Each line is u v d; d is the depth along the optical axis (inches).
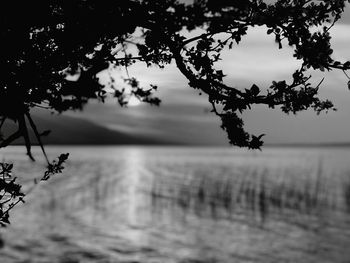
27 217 2493.8
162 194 3843.5
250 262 1798.7
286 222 2640.3
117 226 2475.4
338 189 4121.6
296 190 3973.9
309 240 2190.0
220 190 3993.6
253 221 2677.2
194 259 1836.9
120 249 1963.6
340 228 2469.2
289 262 1812.3
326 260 1831.9
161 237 2245.3
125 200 3489.2
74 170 6486.2
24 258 1717.5
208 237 2263.8
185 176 5634.8
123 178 5378.9
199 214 2906.0
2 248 1809.8
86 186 4372.5
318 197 3572.8
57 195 3528.5
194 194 3809.1
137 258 1823.3
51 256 1772.9
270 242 2155.5
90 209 3009.4
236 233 2359.7
